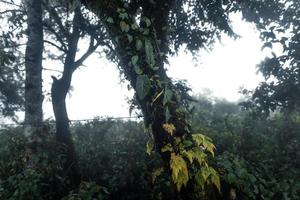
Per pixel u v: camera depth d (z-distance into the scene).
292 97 7.16
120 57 4.04
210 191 3.85
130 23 3.89
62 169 7.43
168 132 3.81
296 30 6.93
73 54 8.35
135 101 5.03
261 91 7.41
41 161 7.11
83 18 8.25
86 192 6.00
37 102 8.23
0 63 7.08
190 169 3.82
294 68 7.09
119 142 8.75
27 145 7.78
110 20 3.92
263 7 7.37
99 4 3.97
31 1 8.56
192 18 8.41
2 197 6.30
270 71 7.23
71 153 7.82
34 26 8.46
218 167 4.53
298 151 6.82
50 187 6.90
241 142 7.21
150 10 4.47
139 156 7.61
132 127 10.00
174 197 3.90
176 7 7.96
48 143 7.75
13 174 7.17
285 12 7.03
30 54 8.38
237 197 4.66
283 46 7.00
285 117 7.89
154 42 4.01
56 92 8.18
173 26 8.15
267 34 6.98
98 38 8.40
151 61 3.83
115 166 7.61
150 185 6.92
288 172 6.22
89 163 8.21
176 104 3.95
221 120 8.49
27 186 6.19
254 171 5.66
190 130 4.02
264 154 6.79
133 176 7.18
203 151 4.06
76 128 10.34
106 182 7.62
